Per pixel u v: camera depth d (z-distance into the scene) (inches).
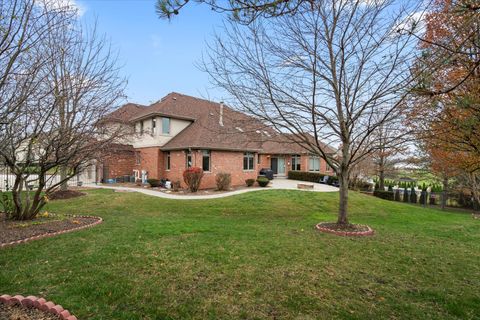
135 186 719.7
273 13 103.2
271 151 1022.4
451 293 155.2
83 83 270.2
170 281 155.2
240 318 123.0
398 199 809.5
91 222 299.7
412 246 241.6
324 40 271.1
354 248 227.5
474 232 323.0
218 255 197.0
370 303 140.1
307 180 960.9
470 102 104.1
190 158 663.1
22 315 120.8
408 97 225.9
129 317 119.8
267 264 184.2
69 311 122.8
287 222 339.0
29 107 216.8
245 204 463.5
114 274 161.2
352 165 309.3
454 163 454.0
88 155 275.3
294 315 126.4
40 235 238.1
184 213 401.1
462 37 107.3
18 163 282.7
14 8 145.5
